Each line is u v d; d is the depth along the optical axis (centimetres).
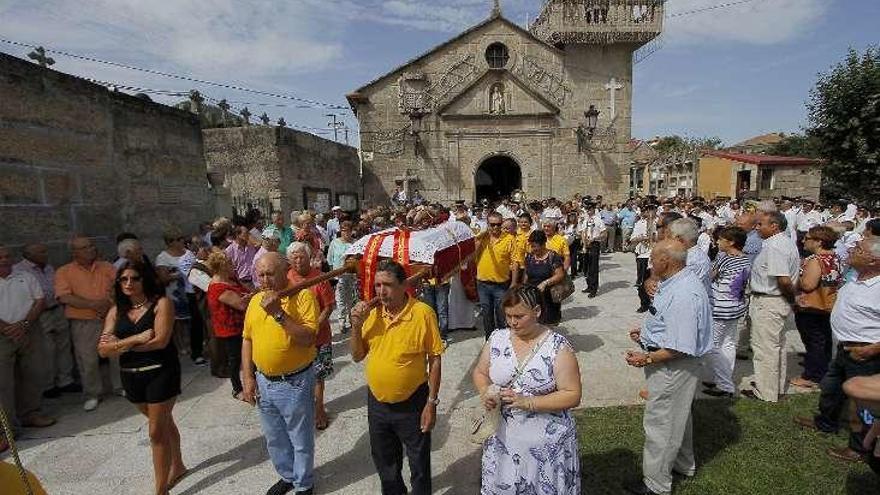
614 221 1589
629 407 471
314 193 1495
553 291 561
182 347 698
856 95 1584
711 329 323
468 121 2039
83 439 453
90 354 511
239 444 438
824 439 404
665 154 3684
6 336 445
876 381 209
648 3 1998
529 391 256
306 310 347
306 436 349
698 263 466
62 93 609
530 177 2073
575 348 649
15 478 171
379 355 306
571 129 2072
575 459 269
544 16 2198
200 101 1355
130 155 729
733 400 480
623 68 2075
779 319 464
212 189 998
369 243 485
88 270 514
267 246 625
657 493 338
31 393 472
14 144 543
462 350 666
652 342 332
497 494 267
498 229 623
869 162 1580
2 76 528
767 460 378
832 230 490
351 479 380
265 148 1270
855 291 371
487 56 2048
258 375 347
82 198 642
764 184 2450
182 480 386
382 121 2025
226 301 502
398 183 2034
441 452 412
